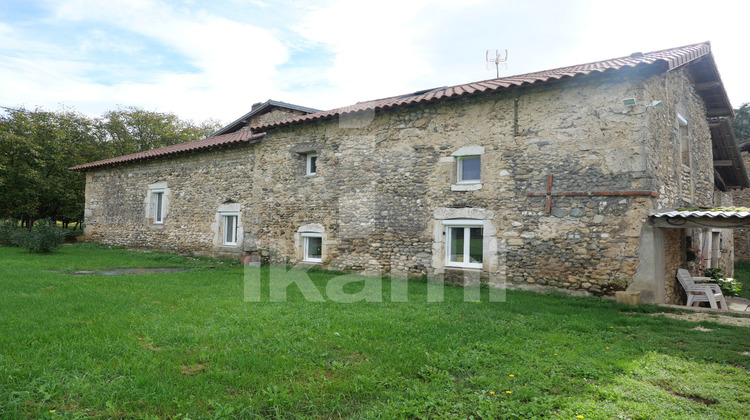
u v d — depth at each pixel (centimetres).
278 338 393
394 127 864
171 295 586
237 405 257
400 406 267
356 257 893
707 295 678
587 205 675
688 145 855
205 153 1192
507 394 290
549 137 711
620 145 654
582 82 687
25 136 1577
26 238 1163
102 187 1489
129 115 2450
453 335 424
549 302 623
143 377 286
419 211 827
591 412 263
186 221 1229
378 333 421
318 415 256
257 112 1457
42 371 287
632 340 428
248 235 1076
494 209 752
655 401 282
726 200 1309
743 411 269
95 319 435
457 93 762
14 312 452
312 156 1014
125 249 1361
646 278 630
